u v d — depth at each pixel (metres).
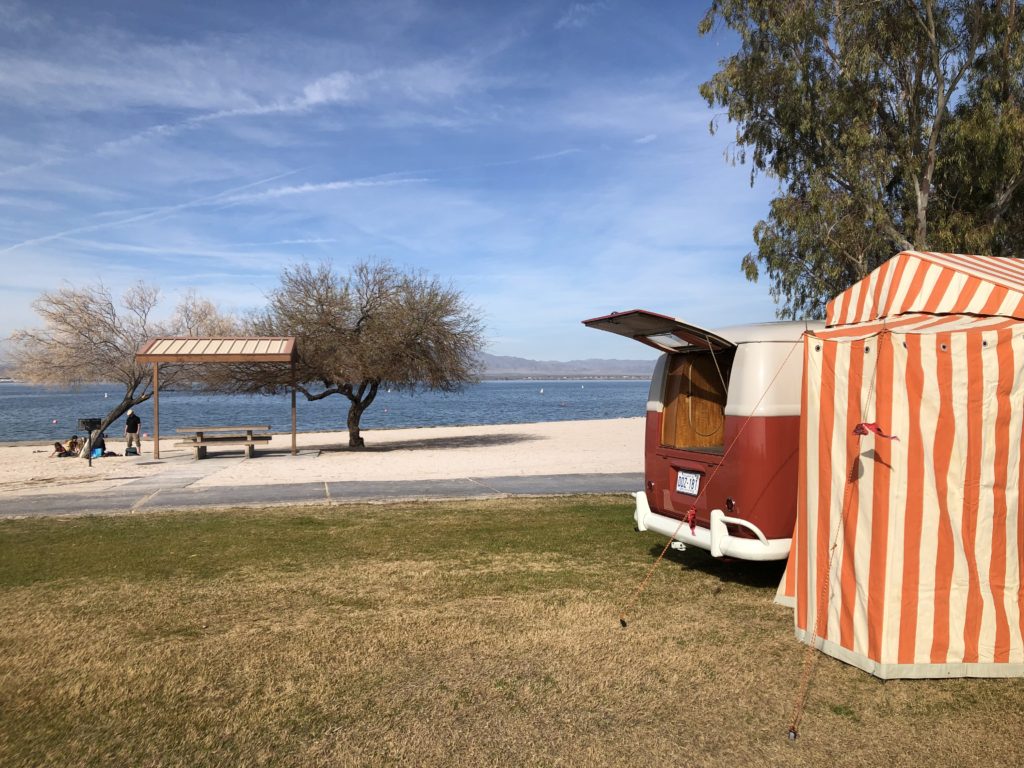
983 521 4.30
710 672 4.39
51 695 4.12
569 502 11.31
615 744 3.55
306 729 3.72
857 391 4.50
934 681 4.25
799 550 4.96
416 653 4.72
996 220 14.06
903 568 4.24
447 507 10.86
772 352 5.78
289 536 8.59
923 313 5.23
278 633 5.11
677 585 6.31
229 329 29.75
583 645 4.84
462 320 25.05
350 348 23.27
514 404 98.88
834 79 15.79
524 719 3.81
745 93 16.69
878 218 14.67
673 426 6.75
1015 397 4.32
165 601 5.92
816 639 4.74
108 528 9.31
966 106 14.79
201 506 11.23
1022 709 3.88
